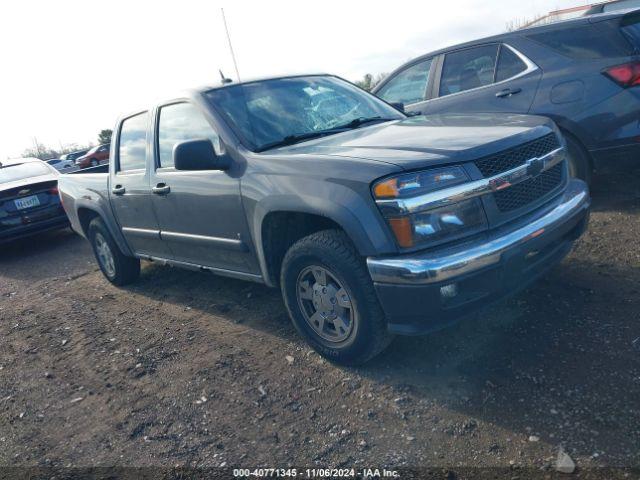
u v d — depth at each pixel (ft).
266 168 11.21
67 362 13.79
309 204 10.12
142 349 13.69
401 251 9.23
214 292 16.78
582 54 16.47
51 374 13.29
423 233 9.18
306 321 11.40
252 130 12.46
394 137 11.03
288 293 11.39
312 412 9.87
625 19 16.01
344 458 8.57
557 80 16.80
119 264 18.51
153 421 10.51
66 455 9.97
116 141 16.81
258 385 11.04
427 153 9.59
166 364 12.66
